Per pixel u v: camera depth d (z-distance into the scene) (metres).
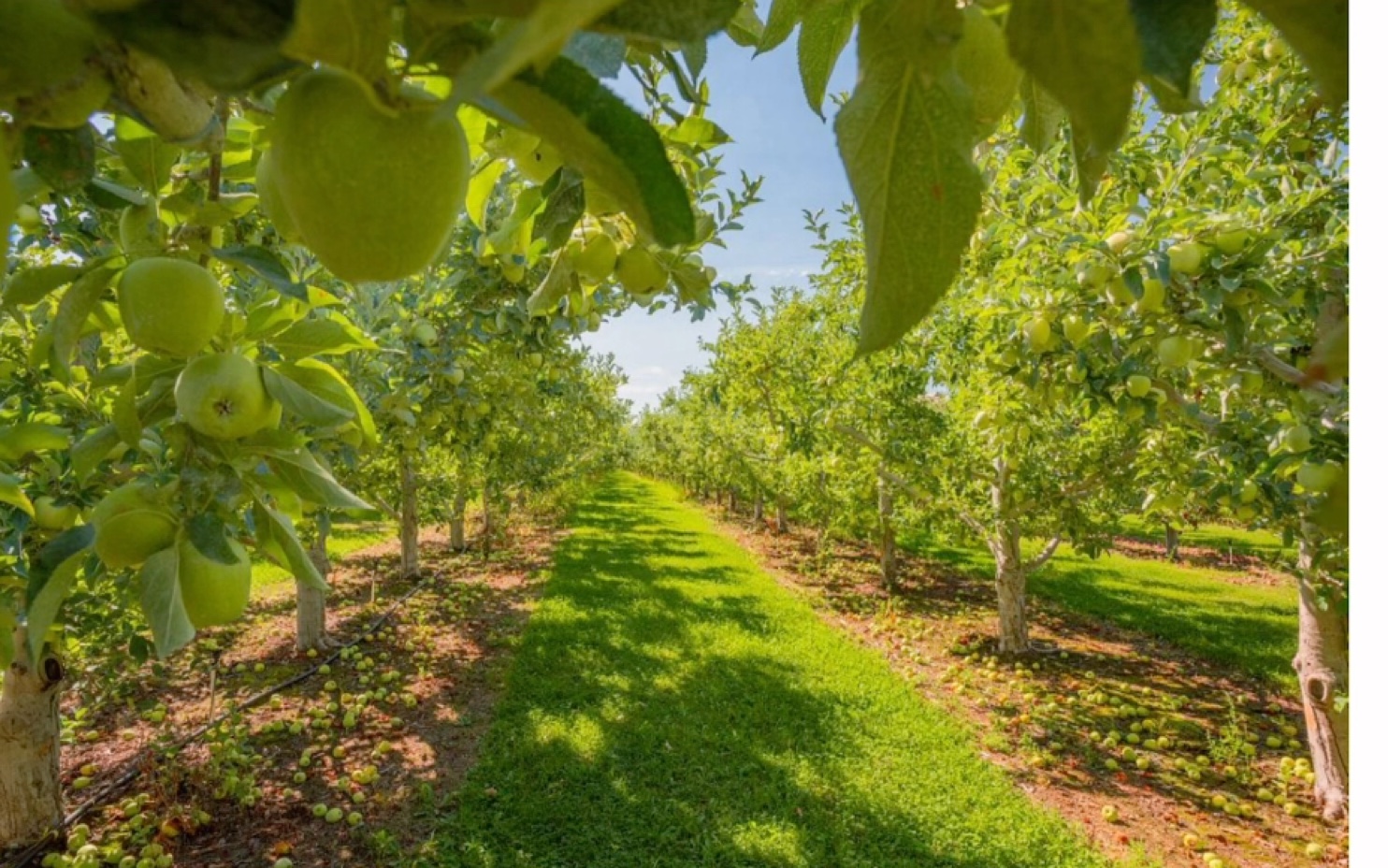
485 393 7.18
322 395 1.24
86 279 0.94
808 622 10.34
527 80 0.44
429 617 10.15
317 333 1.20
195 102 0.63
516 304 4.52
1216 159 3.72
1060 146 3.97
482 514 20.75
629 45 1.12
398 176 0.52
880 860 4.50
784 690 7.34
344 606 10.66
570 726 6.30
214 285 0.93
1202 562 18.08
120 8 0.35
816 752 5.94
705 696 7.12
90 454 1.16
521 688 7.22
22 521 2.40
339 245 0.54
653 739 6.06
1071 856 4.63
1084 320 3.69
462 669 7.91
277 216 0.86
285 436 1.12
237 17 0.35
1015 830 4.88
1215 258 2.87
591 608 10.75
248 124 1.23
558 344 7.15
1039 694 7.74
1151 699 7.75
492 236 1.50
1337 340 0.39
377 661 8.16
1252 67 4.10
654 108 1.64
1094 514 9.50
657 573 13.95
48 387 2.88
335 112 0.52
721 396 14.66
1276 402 3.97
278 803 5.04
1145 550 19.80
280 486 1.24
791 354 13.26
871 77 0.47
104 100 0.57
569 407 15.36
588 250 1.46
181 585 0.98
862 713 6.82
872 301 0.47
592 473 33.25
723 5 0.44
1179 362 3.24
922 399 10.05
